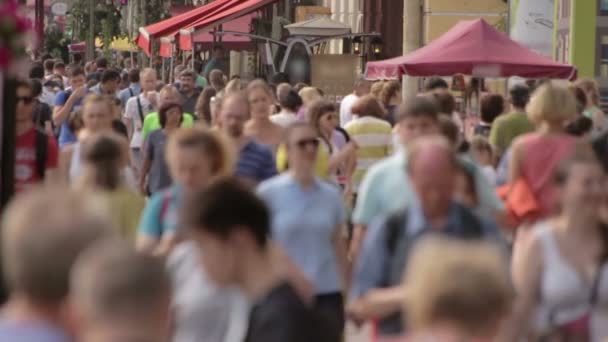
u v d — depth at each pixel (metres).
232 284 15.16
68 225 11.14
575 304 17.98
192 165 20.34
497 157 34.62
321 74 74.19
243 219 15.02
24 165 28.11
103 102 30.69
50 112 47.81
